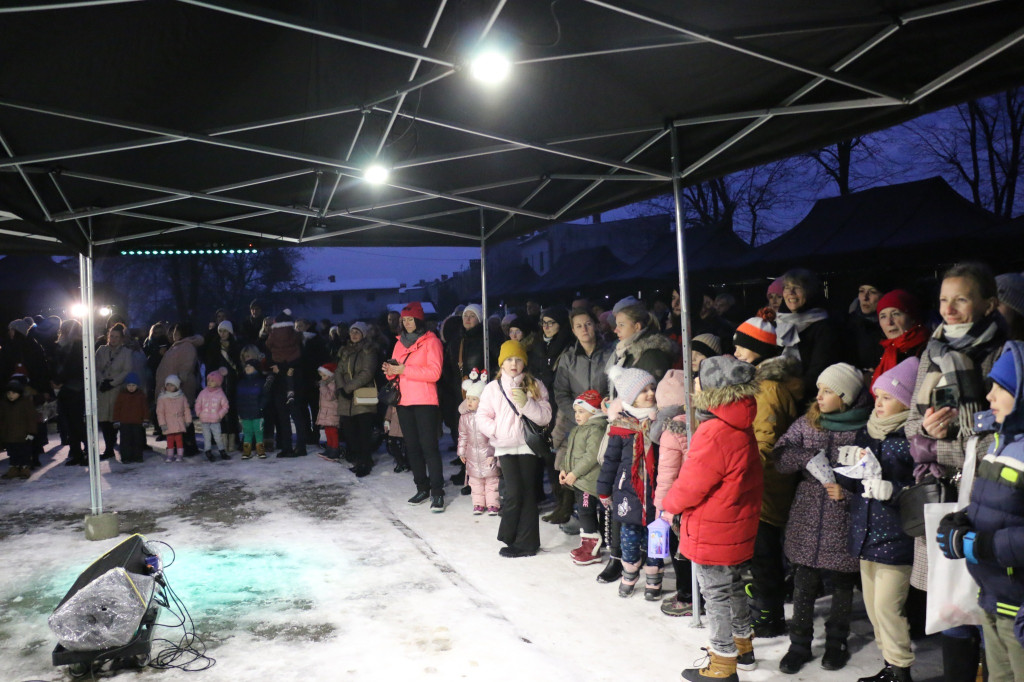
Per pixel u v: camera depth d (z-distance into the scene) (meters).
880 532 3.35
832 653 3.67
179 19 3.72
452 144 5.33
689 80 4.12
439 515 6.91
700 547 3.49
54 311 18.67
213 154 5.45
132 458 10.09
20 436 9.30
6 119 4.45
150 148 5.21
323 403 9.82
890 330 3.98
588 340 5.99
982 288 3.00
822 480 3.54
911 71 3.57
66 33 3.65
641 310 5.11
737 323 8.62
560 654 3.97
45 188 5.63
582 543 5.45
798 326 4.49
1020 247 8.98
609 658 3.90
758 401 4.09
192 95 4.44
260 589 5.05
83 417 10.11
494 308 25.58
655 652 3.96
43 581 5.40
